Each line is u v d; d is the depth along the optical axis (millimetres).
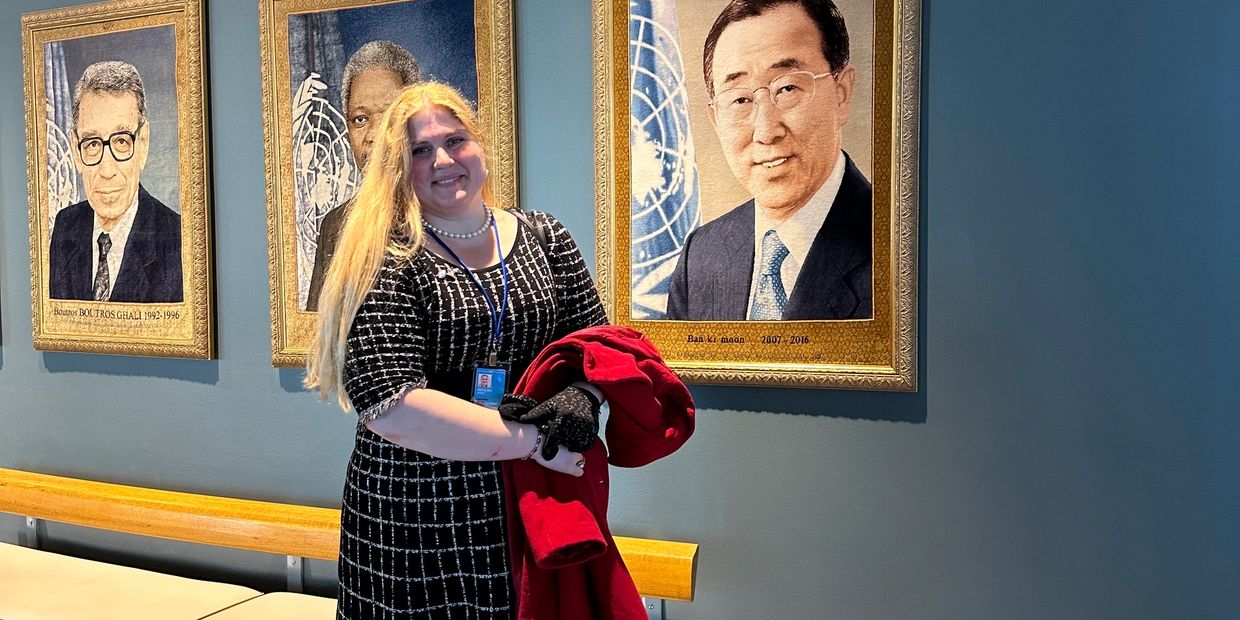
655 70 2330
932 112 2145
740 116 2266
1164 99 1988
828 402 2273
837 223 2205
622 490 2479
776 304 2270
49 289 3150
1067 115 2053
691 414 1643
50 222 3129
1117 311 2047
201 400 2971
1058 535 2117
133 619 2422
